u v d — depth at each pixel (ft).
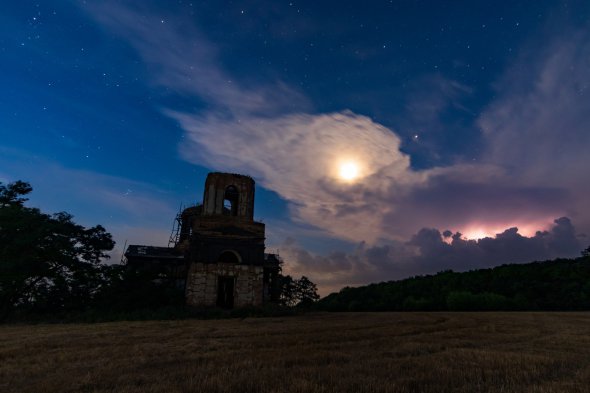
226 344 46.70
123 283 124.67
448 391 23.80
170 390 23.21
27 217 110.83
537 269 257.34
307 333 61.46
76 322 97.35
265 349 42.55
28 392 24.13
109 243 129.18
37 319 103.19
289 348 43.24
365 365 31.76
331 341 51.01
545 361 34.17
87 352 40.52
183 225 178.91
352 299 296.71
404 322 89.10
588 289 203.31
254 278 132.98
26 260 103.91
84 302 119.24
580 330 70.49
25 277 106.22
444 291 252.42
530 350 42.98
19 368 32.04
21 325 89.61
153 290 125.59
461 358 35.88
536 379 27.78
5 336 60.59
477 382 26.23
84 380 26.43
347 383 24.79
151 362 33.99
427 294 257.55
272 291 168.45
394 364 32.24
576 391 23.89
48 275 112.57
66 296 117.29
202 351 41.22
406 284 294.87
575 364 33.94
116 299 119.24
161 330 68.69
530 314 130.62
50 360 35.68
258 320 98.43
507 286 242.37
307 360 34.53
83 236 125.08
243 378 26.05
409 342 49.21
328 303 279.28
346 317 112.78
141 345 46.32
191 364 32.94
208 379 26.12
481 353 38.75
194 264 128.06
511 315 123.75
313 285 253.44
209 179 144.25
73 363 34.22
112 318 102.12
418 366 31.53
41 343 49.26
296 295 249.34
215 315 111.65
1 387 25.80
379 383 24.72
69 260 115.44
